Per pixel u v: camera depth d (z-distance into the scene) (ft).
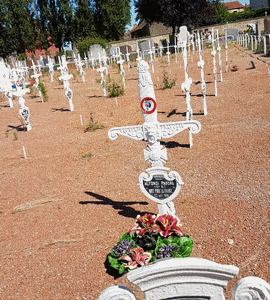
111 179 22.24
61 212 18.58
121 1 186.29
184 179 20.61
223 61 75.51
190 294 8.60
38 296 12.41
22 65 106.32
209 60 81.87
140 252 12.69
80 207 18.83
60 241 15.70
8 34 179.22
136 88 57.16
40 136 35.17
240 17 187.01
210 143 26.23
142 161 24.73
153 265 8.32
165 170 14.88
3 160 28.89
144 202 18.65
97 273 13.24
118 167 24.17
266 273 11.99
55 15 185.68
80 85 68.85
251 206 16.43
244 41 105.40
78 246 15.19
